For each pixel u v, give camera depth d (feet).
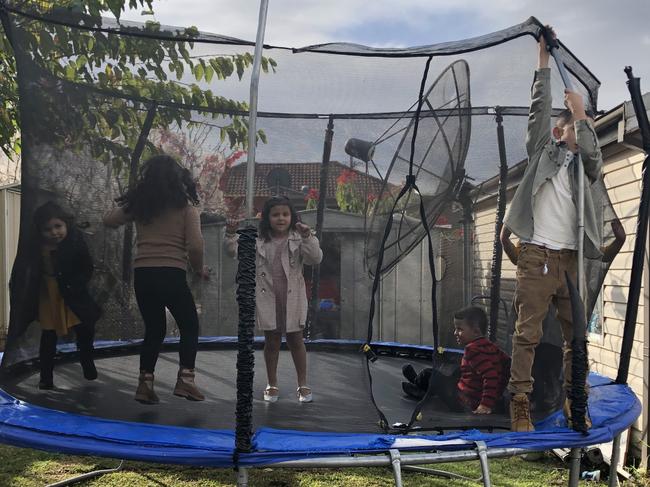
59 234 8.44
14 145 15.44
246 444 6.31
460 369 8.23
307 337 8.77
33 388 8.35
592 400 9.31
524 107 8.43
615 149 13.84
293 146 9.12
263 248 8.68
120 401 8.08
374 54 8.68
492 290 8.71
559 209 7.80
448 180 8.85
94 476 11.23
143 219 8.03
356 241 9.03
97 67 8.61
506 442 6.98
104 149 8.47
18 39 8.46
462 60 8.68
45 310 8.45
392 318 8.91
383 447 6.67
